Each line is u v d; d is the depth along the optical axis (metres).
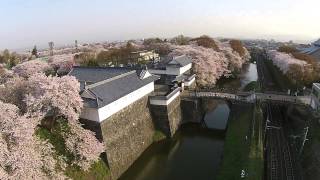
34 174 22.48
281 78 73.06
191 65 63.69
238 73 90.12
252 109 44.69
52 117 29.98
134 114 38.16
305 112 42.47
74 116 28.25
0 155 20.92
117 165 32.97
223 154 35.44
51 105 27.94
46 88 27.64
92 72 42.31
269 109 50.06
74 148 27.94
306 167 30.47
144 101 41.41
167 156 38.41
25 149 22.92
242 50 107.31
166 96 42.25
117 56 91.94
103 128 31.22
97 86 33.09
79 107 29.34
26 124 23.92
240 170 30.31
